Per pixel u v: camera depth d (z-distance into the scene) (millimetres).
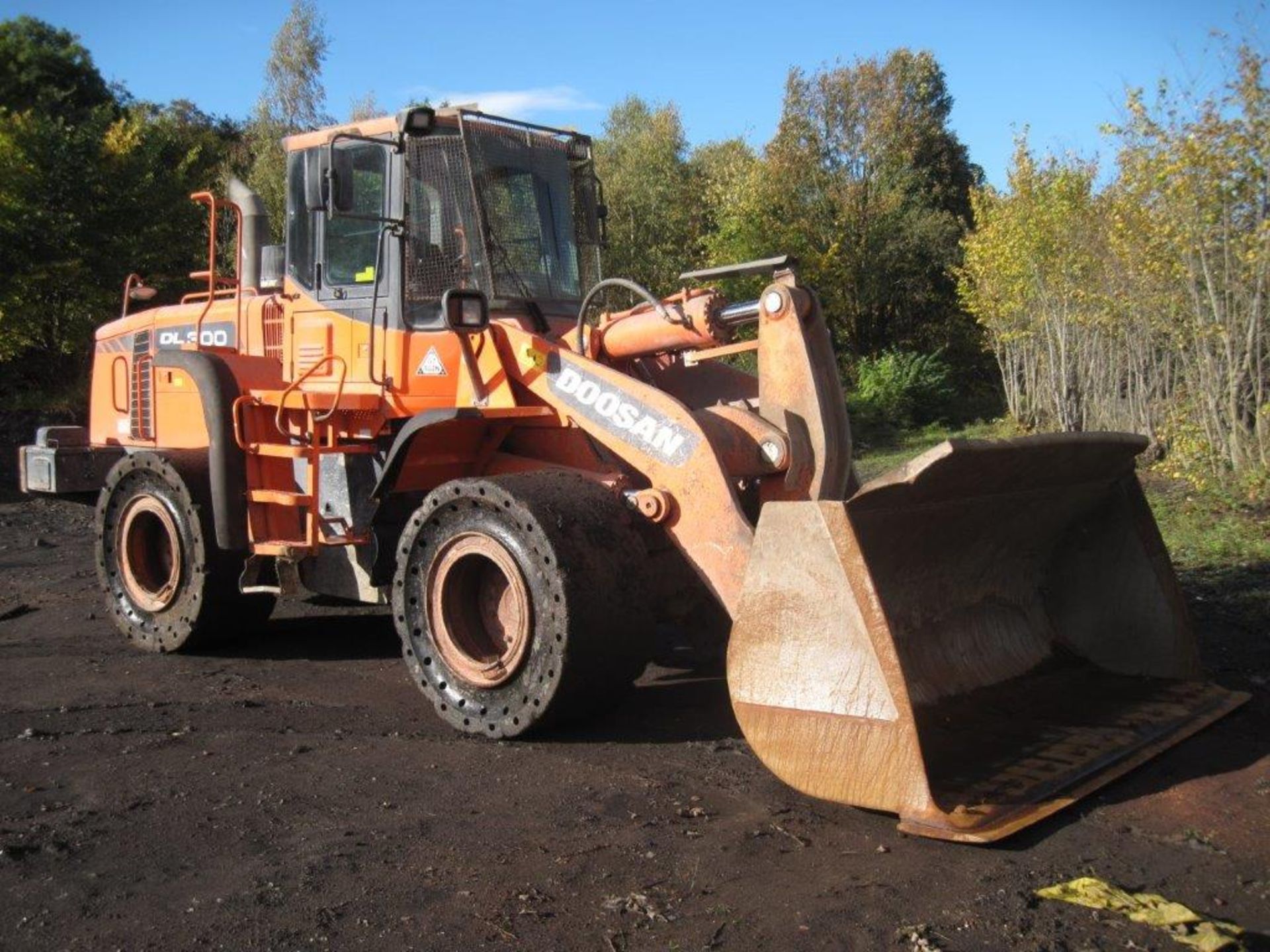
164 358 6523
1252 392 10812
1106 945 3148
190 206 19000
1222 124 10125
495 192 6125
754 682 4230
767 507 4195
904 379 21875
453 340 5863
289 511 6383
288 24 31172
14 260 16594
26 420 17109
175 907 3432
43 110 19344
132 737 5121
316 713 5527
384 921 3324
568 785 4449
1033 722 4809
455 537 5148
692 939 3199
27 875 3672
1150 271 11273
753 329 8320
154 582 7000
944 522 4695
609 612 4832
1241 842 3855
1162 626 5391
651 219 28469
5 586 8922
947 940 3170
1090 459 5031
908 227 26234
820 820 4062
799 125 25656
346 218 5750
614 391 5289
